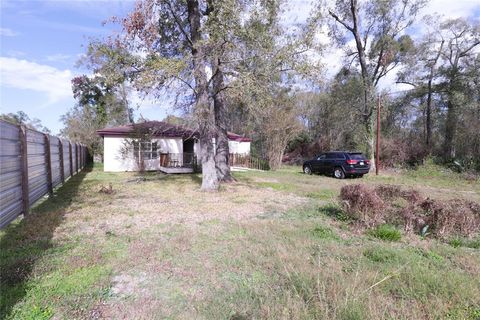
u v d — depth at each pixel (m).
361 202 5.71
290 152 27.48
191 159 17.55
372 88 18.05
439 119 21.08
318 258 3.91
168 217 6.30
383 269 3.58
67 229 5.25
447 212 5.19
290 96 22.12
